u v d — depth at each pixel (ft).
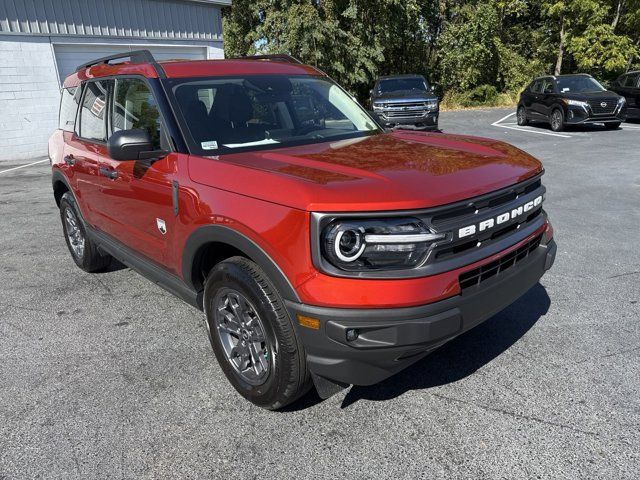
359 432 8.52
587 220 20.06
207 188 8.98
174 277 10.82
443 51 86.74
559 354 10.57
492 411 8.89
